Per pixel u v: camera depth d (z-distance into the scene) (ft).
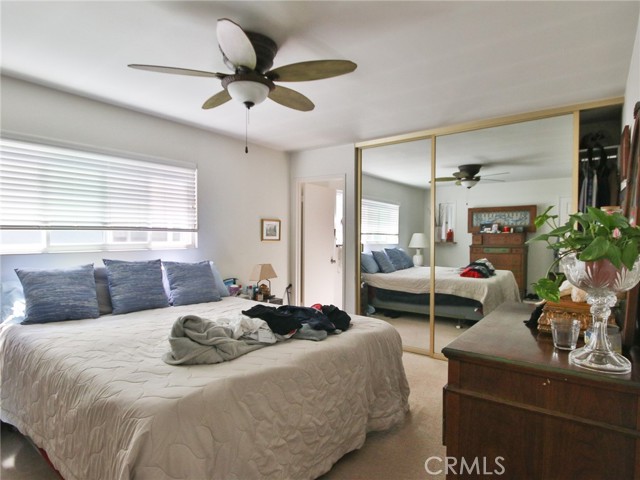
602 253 3.24
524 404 3.79
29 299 7.87
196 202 12.47
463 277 12.02
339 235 18.86
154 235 11.51
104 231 10.33
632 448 3.27
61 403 5.17
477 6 5.66
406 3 5.61
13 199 8.61
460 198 11.99
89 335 6.86
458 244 12.10
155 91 9.24
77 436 4.72
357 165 14.42
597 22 6.06
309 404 5.74
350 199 14.49
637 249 3.37
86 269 8.95
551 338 4.65
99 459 4.31
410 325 13.20
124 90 9.19
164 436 3.98
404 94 9.23
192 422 4.25
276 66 7.63
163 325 7.72
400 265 13.39
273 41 6.63
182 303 10.11
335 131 12.75
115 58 7.50
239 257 14.02
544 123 10.49
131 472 3.78
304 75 6.50
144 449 3.85
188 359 5.39
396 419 7.57
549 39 6.61
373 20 6.05
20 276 8.07
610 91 8.96
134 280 9.42
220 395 4.65
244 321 6.61
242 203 14.12
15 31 6.49
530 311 6.48
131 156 10.63
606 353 3.65
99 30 6.47
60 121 9.25
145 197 11.10
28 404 6.01
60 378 5.36
